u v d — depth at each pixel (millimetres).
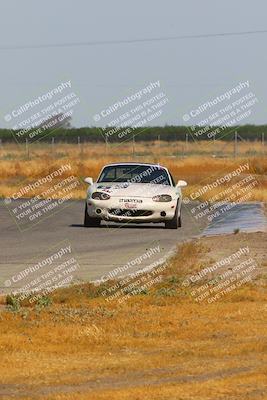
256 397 26578
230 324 37656
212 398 26562
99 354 32844
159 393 27109
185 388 27656
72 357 32344
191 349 33344
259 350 32781
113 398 26656
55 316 39156
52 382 28781
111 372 30016
